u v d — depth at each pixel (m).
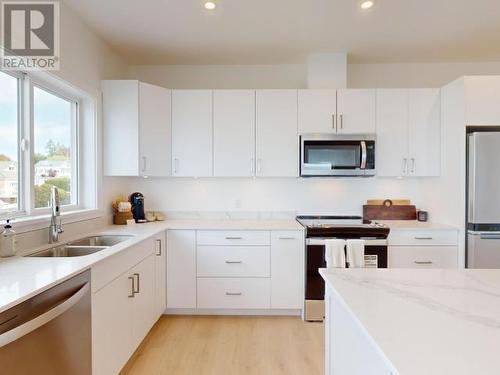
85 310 1.61
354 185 3.58
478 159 2.73
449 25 2.73
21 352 1.19
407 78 3.57
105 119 3.01
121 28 2.77
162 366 2.24
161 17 2.60
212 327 2.84
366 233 2.94
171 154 3.28
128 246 2.09
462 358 0.75
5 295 1.20
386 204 3.53
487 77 2.81
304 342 2.58
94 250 2.18
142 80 3.62
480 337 0.85
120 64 3.38
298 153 3.25
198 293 3.01
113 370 1.92
